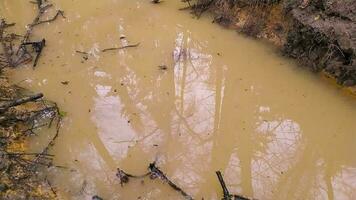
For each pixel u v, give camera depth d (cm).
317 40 839
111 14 1090
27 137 755
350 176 691
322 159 721
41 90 858
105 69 914
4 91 832
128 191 669
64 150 738
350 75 798
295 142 745
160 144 748
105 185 680
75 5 1136
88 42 995
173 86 869
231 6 1012
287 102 813
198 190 670
